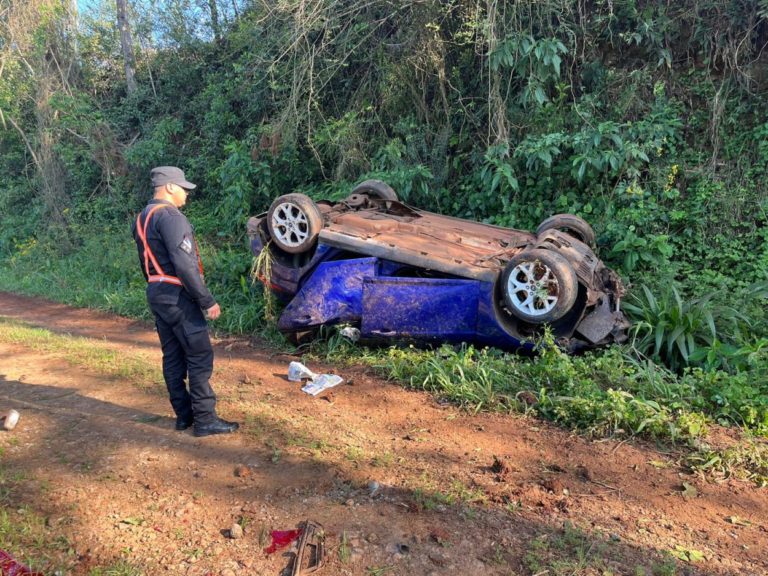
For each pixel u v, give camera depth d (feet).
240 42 37.24
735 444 12.94
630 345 17.78
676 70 27.30
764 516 10.68
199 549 9.27
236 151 33.14
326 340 19.97
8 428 13.33
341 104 33.76
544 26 27.86
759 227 24.29
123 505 10.42
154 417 14.10
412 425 14.07
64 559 8.98
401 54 30.73
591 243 21.93
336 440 13.06
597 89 27.58
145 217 12.09
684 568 9.12
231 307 24.59
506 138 26.45
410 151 29.84
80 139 44.88
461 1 27.99
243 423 13.74
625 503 10.92
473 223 22.49
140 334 23.97
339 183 31.19
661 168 25.41
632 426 13.61
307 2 30.04
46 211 46.32
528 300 16.60
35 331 22.49
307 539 9.46
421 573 8.82
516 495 10.98
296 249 19.30
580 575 8.76
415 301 17.80
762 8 24.63
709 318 17.71
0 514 9.96
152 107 45.57
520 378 15.98
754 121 25.14
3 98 46.26
